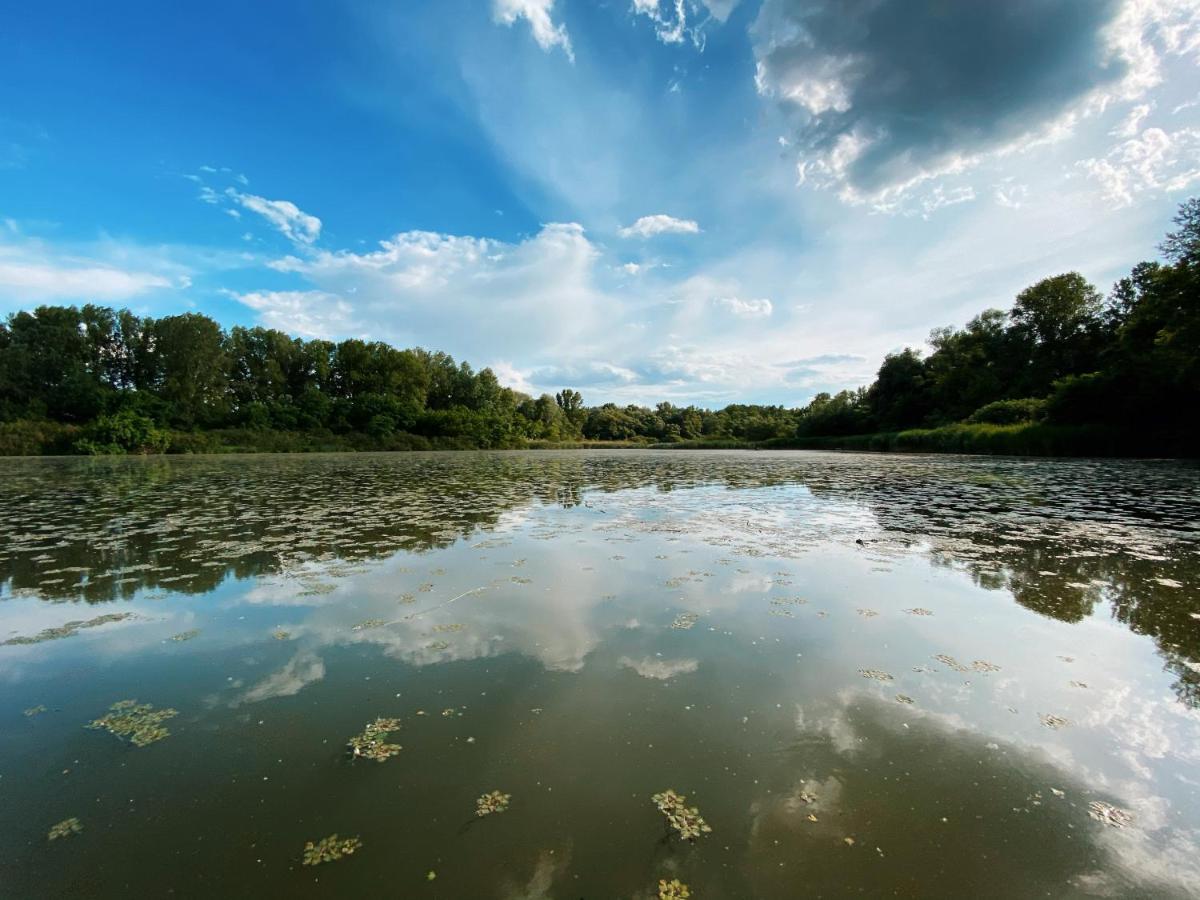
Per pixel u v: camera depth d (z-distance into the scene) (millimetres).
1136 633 4422
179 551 7176
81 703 3396
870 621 4676
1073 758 2834
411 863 2141
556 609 4984
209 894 1998
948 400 46125
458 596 5344
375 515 10039
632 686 3555
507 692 3480
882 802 2490
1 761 2824
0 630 4551
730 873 2086
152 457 32125
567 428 84312
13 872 2109
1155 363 23969
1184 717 3223
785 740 2973
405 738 2992
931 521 9164
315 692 3504
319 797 2533
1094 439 25375
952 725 3131
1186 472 16641
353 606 5082
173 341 44062
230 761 2809
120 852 2213
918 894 1989
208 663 3938
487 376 68062
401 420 49750
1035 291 42344
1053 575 5977
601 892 1992
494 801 2494
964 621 4680
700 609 4973
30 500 11984
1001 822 2371
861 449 46594
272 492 13562
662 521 9406
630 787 2590
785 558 6758
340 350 56000
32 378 39438
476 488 14758
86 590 5594
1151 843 2256
